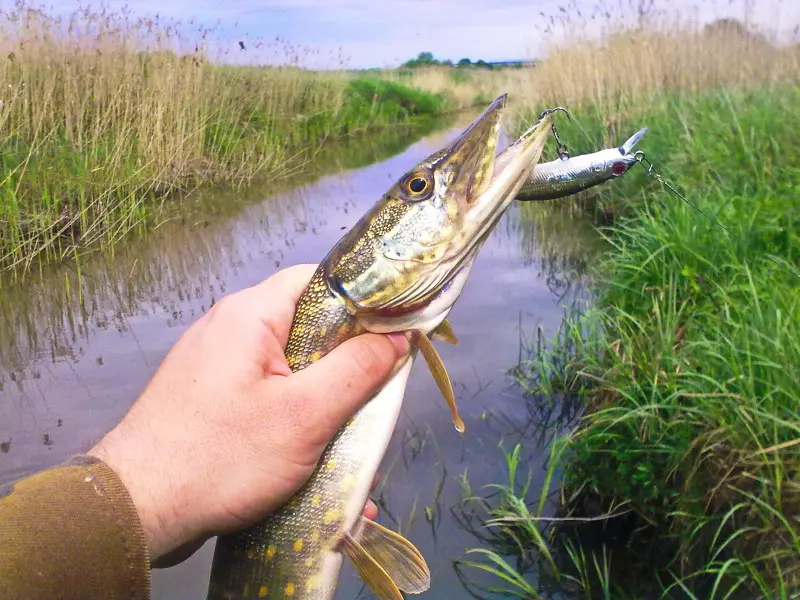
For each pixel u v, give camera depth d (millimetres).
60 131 1781
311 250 1414
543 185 325
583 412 736
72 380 869
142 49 2055
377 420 291
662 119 1591
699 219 901
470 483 647
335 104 3502
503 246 1410
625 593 524
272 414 263
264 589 287
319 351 298
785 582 468
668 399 591
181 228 1594
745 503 497
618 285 882
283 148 2625
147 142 1826
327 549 288
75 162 1558
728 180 1057
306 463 270
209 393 259
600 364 772
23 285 1209
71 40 1894
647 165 331
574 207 1624
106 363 913
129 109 1836
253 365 268
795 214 840
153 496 241
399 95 4738
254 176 2205
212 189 2018
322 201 1896
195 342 274
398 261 299
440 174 303
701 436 556
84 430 752
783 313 638
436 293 304
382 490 643
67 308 1107
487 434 720
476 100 5914
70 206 1438
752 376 563
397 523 603
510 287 1146
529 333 943
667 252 875
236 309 285
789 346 589
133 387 846
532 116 2227
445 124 4266
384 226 303
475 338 941
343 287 302
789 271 720
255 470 260
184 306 1114
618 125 1700
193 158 2033
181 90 2027
